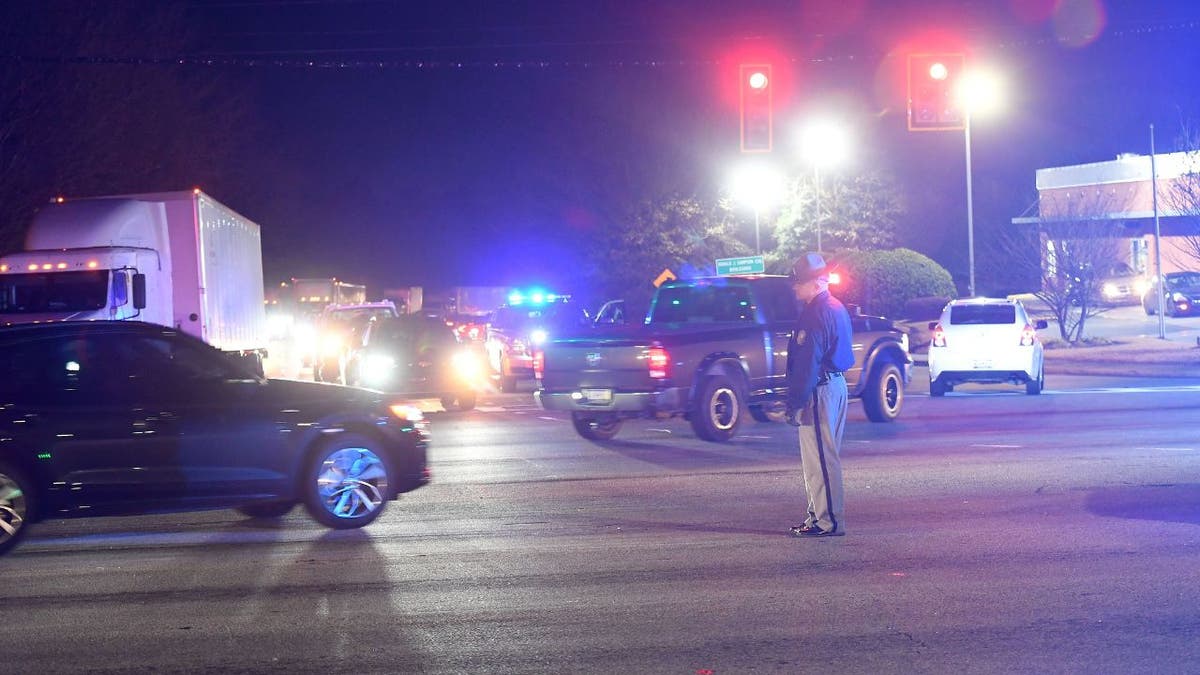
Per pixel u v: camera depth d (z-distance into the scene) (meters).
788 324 24.64
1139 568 12.11
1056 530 14.02
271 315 79.31
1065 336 49.91
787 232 73.38
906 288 61.22
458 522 15.37
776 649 9.68
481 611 11.01
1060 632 10.01
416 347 32.62
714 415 23.11
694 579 12.03
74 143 54.00
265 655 9.80
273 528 15.22
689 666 9.30
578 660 9.51
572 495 17.28
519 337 40.84
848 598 11.19
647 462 20.58
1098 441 21.72
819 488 13.91
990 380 32.19
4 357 13.90
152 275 35.72
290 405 14.73
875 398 25.53
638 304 72.75
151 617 11.04
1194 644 9.62
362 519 15.03
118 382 14.20
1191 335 51.66
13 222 51.12
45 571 13.01
